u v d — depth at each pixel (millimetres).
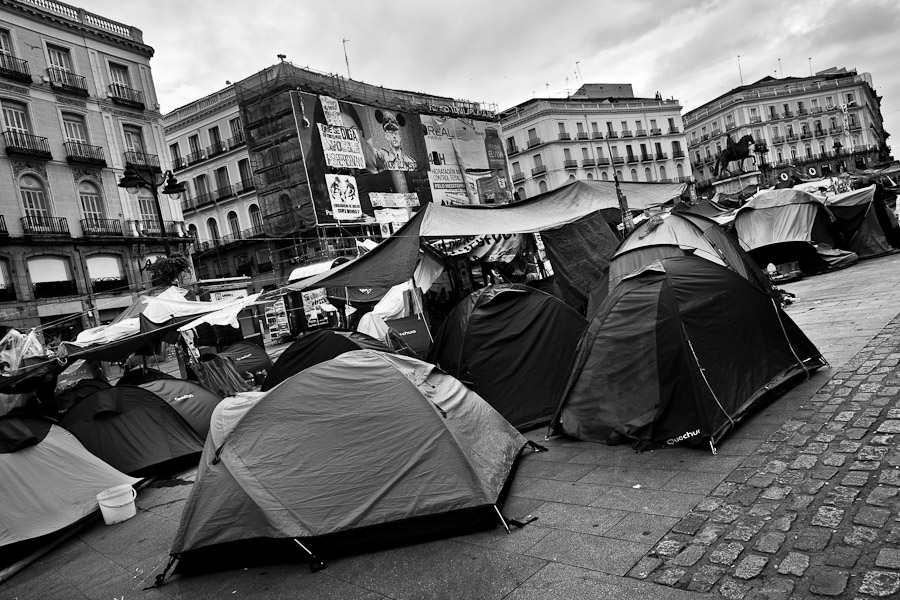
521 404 7188
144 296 12375
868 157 73312
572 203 14320
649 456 5301
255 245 39719
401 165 38781
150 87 31047
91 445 8000
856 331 7879
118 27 29922
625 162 62906
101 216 27797
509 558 4027
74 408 8289
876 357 6516
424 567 4152
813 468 4312
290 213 34500
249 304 11227
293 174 33719
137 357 18391
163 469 8344
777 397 5969
